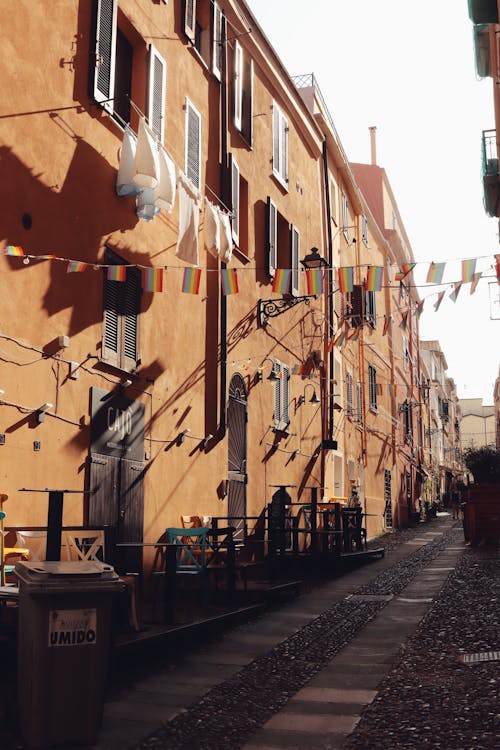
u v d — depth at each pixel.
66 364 9.38
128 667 7.28
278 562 14.84
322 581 14.39
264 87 18.28
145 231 11.72
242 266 15.98
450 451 78.25
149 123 11.89
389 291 34.12
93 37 10.48
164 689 6.53
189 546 10.16
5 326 8.30
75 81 10.07
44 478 8.80
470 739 5.01
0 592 6.11
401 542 23.62
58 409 9.16
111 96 10.87
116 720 5.59
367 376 28.98
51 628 4.98
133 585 7.71
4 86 8.63
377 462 30.34
